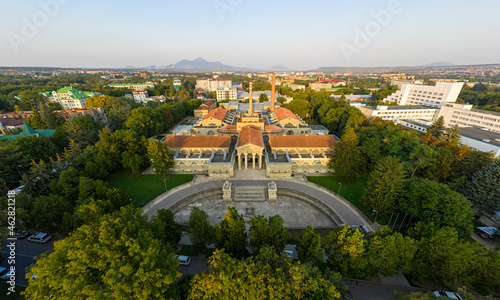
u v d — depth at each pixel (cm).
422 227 4156
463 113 11612
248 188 6850
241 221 4038
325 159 7606
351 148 6694
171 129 13550
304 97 18600
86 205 4253
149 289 2567
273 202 6425
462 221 4212
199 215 4244
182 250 4772
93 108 12862
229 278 2758
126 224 3366
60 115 10838
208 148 8131
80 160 7025
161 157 7038
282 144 8188
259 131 9281
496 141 7931
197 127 11175
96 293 2530
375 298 3769
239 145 7806
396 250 3647
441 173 6275
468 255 3444
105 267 2767
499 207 4941
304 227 5488
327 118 12638
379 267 3731
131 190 6750
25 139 7231
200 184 7056
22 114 12462
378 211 5309
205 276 2881
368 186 5528
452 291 3684
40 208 4584
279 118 11869
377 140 7569
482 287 3809
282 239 4019
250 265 2986
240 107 17850
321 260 3769
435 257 3584
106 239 2869
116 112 12250
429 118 13938
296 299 2903
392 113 13588
